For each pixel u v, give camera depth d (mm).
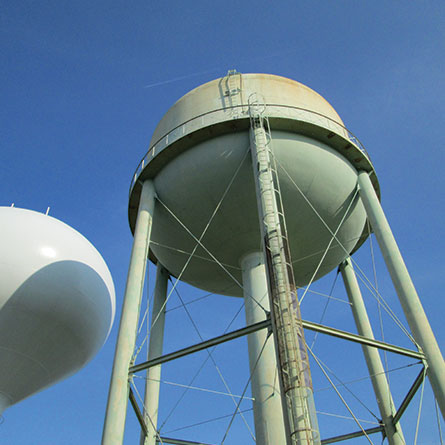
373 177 16000
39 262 14906
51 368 15766
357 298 17484
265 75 16172
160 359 11281
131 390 11547
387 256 12883
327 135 14539
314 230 15117
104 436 10156
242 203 14383
